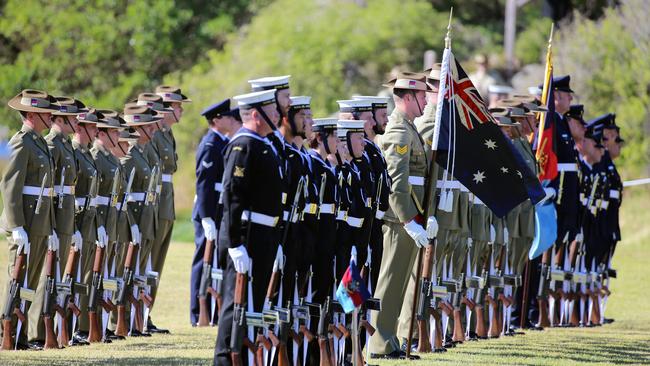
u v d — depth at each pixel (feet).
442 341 117.50
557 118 150.82
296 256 95.35
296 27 332.80
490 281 130.82
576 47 299.99
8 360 99.19
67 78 353.72
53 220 110.42
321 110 321.32
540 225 140.67
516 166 114.73
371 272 105.40
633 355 120.47
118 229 123.54
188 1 377.30
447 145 112.98
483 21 406.00
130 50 359.46
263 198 87.61
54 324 113.19
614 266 217.77
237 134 88.53
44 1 356.79
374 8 345.72
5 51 365.81
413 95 110.52
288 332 93.50
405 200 107.96
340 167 100.89
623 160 282.15
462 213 121.70
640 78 288.10
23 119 110.93
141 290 125.80
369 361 107.04
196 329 131.23
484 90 303.89
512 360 111.14
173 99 137.59
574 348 124.57
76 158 115.96
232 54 343.26
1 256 182.60
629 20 294.05
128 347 113.70
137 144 129.80
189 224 258.57
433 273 119.96
